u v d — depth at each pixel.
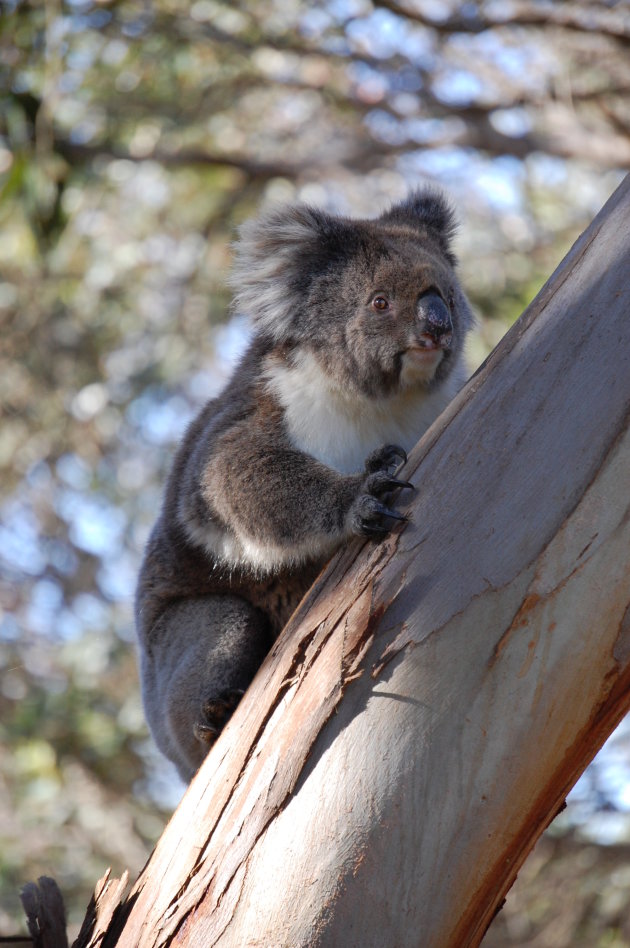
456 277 10.41
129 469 23.17
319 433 9.41
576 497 6.38
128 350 23.06
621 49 21.62
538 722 6.29
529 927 17.81
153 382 22.44
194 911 6.66
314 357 9.45
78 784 21.09
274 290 9.70
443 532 6.63
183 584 10.13
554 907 17.77
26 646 23.22
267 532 8.94
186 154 22.45
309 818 6.46
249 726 6.96
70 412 23.05
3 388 23.09
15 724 21.20
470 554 6.50
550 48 21.53
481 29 21.39
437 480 6.80
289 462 9.01
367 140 22.92
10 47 18.53
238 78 22.22
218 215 23.17
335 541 8.69
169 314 22.91
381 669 6.52
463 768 6.31
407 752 6.37
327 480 8.72
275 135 23.30
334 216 10.22
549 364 6.68
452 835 6.29
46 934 7.85
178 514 10.09
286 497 8.83
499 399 6.77
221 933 6.52
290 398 9.40
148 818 20.94
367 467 7.72
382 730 6.43
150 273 23.16
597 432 6.43
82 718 21.08
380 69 22.22
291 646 6.95
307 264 9.63
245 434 9.36
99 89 21.31
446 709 6.36
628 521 6.29
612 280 6.71
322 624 6.83
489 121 22.16
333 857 6.35
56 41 17.92
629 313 6.58
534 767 6.30
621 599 6.27
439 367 9.56
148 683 10.52
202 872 6.71
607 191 22.34
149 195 23.12
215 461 9.38
